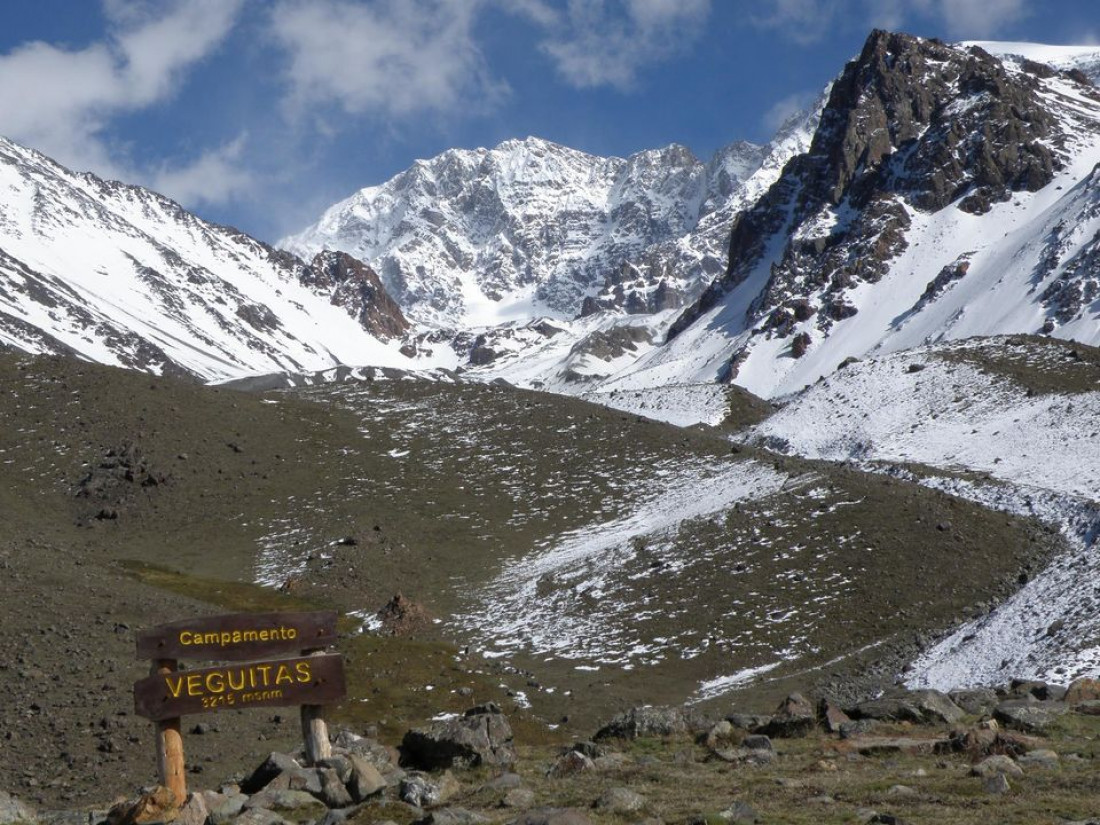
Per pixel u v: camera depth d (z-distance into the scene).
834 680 60.53
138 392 109.25
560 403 115.50
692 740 30.08
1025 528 79.38
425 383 124.81
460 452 103.31
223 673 25.75
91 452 98.94
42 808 40.19
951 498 84.69
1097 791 23.19
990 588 70.12
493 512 91.75
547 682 62.31
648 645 67.19
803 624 67.56
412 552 84.19
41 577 67.50
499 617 73.44
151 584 75.62
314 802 24.72
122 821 24.05
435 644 67.81
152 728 47.84
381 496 94.12
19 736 46.91
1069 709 31.52
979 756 26.69
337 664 26.41
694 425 147.25
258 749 46.66
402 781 25.22
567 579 77.38
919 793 23.28
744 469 94.94
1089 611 56.69
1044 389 124.94
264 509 91.81
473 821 22.19
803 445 126.81
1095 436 104.44
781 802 23.09
